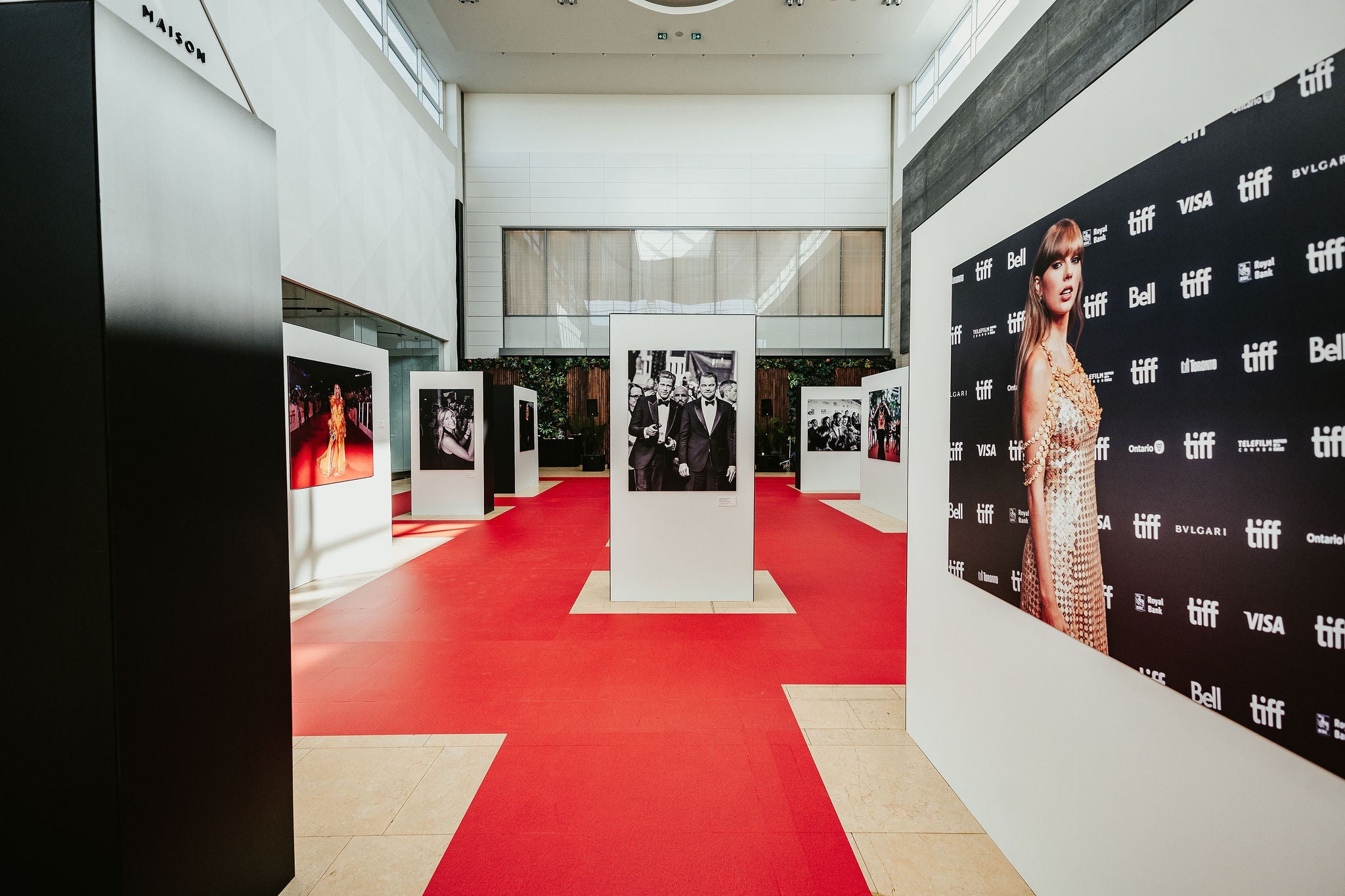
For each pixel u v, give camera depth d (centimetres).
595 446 1889
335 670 389
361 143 1139
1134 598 152
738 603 536
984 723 232
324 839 228
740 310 1884
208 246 170
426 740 300
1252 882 125
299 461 588
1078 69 925
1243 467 122
